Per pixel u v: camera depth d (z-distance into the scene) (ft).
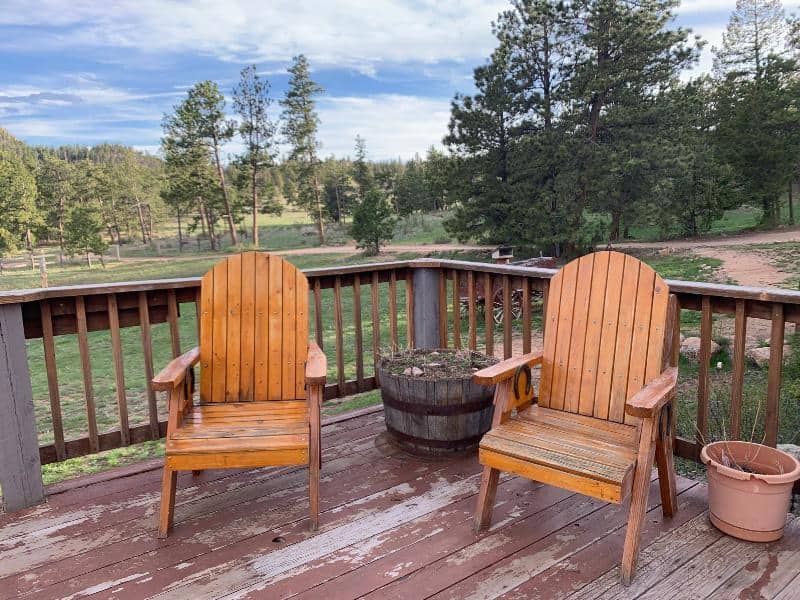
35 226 123.03
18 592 5.90
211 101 112.57
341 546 6.62
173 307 9.23
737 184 71.56
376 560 6.33
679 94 56.18
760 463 6.82
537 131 57.52
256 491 8.04
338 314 11.12
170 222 165.27
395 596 5.70
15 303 7.48
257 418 7.54
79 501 7.89
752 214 88.17
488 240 61.82
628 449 6.27
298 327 8.46
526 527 6.95
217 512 7.49
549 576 5.97
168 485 6.82
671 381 6.47
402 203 128.06
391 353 10.57
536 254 60.44
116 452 16.56
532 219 57.41
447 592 5.75
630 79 54.60
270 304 8.46
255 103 113.19
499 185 59.72
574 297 7.63
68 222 111.86
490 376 6.72
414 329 12.05
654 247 62.85
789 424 11.50
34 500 7.79
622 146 54.54
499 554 6.39
